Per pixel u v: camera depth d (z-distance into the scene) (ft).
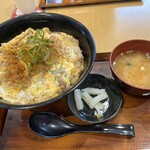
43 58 0.91
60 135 0.80
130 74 0.88
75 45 0.98
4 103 0.75
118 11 1.40
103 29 1.28
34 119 0.85
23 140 0.82
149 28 1.26
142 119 0.84
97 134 0.81
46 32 1.03
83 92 0.91
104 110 0.87
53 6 1.45
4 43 1.02
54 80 0.87
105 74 0.99
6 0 1.57
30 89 0.85
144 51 0.94
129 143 0.77
